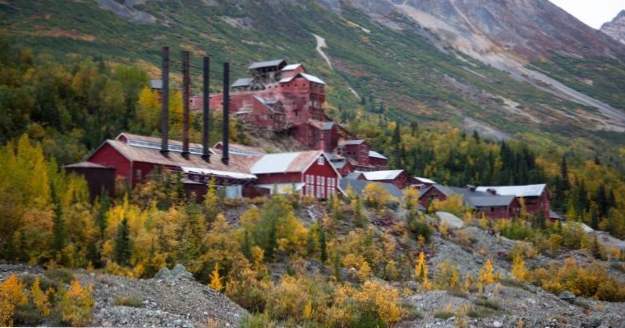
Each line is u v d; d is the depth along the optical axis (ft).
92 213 307.37
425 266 338.75
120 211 298.56
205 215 334.44
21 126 488.02
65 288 197.77
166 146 421.18
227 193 414.82
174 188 361.71
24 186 303.48
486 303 269.03
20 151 348.59
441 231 425.28
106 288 206.49
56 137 483.51
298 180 438.81
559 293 359.87
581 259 464.24
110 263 254.88
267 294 238.89
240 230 312.71
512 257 419.33
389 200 440.04
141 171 389.19
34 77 590.96
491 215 606.14
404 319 241.14
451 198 538.88
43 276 206.08
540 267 407.03
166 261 267.18
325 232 358.02
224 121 458.50
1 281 195.62
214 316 203.72
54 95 545.85
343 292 247.29
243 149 496.23
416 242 390.21
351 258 325.21
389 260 349.00
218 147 488.44
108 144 392.06
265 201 374.84
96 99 579.89
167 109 424.05
